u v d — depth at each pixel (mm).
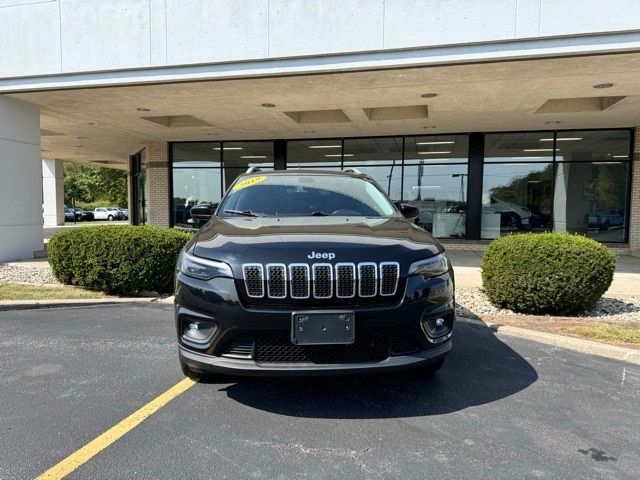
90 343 4895
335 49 8414
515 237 6340
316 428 3062
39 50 9836
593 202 14414
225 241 3336
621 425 3154
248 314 3012
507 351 4688
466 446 2854
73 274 7746
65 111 12352
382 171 15688
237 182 4980
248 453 2756
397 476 2533
